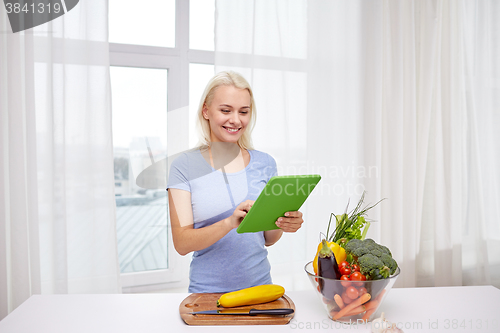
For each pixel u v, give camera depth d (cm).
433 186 235
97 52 170
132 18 174
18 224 162
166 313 96
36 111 166
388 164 221
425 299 106
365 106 215
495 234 247
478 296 108
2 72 160
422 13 225
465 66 237
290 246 203
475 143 238
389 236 221
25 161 165
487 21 238
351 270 86
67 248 171
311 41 206
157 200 147
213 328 86
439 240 232
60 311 97
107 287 173
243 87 111
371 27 213
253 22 191
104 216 173
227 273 120
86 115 170
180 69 180
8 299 166
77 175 171
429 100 226
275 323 88
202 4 184
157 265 175
